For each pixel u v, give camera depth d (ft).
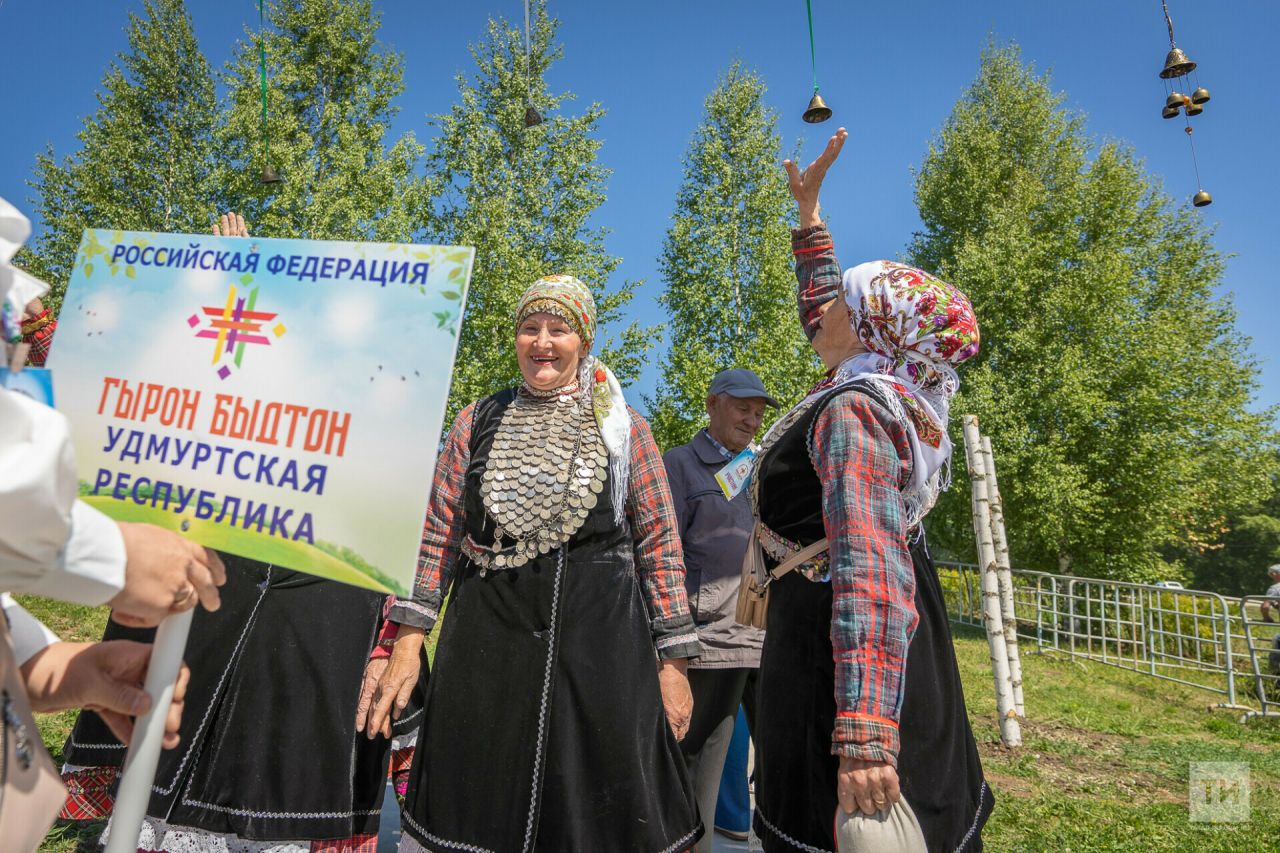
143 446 4.46
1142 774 19.06
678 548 7.72
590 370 7.71
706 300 68.49
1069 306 67.62
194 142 71.77
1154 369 66.03
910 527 5.67
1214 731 25.25
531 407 7.52
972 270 71.36
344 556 4.12
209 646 7.92
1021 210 74.95
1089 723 24.50
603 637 6.86
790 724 5.45
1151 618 36.35
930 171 84.38
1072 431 67.36
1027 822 14.60
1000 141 81.87
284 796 7.59
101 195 67.51
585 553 7.05
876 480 5.16
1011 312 71.61
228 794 7.55
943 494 69.26
